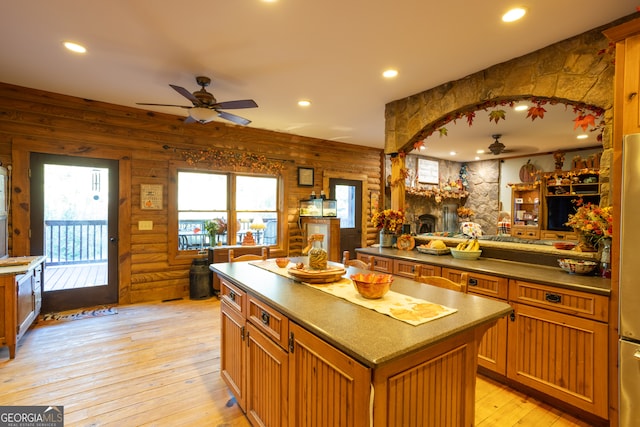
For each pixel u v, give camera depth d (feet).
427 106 11.78
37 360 9.26
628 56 5.62
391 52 9.00
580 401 6.85
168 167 15.24
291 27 7.82
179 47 8.85
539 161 24.35
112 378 8.40
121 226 14.23
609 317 6.46
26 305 10.32
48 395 7.63
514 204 24.02
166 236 15.28
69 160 13.19
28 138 12.34
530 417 7.06
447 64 9.67
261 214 18.45
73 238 13.50
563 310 7.10
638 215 5.16
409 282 6.94
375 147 22.72
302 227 19.29
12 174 12.08
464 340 4.76
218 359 9.51
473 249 10.53
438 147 22.29
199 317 12.92
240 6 7.00
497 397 7.73
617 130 5.83
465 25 7.64
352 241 21.76
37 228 12.68
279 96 12.57
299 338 4.88
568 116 14.71
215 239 16.30
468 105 10.48
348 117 15.39
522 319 7.79
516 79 9.20
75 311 13.34
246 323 6.59
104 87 11.87
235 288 7.15
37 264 10.70
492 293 8.42
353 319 4.67
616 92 5.81
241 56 9.33
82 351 9.86
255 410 6.30
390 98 12.74
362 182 22.30
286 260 8.54
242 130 17.34
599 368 6.59
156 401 7.48
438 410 4.46
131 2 6.87
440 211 27.25
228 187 17.29
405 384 4.01
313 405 4.62
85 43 8.66
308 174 19.72
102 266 14.10
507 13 7.15
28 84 11.67
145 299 14.85
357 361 3.80
